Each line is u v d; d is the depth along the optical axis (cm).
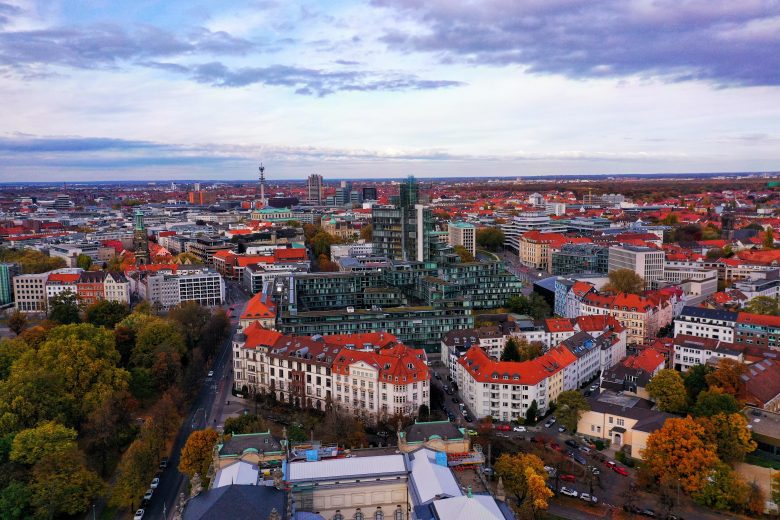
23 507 19950
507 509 16925
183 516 15962
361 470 18738
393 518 18825
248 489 16738
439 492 17262
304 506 18275
